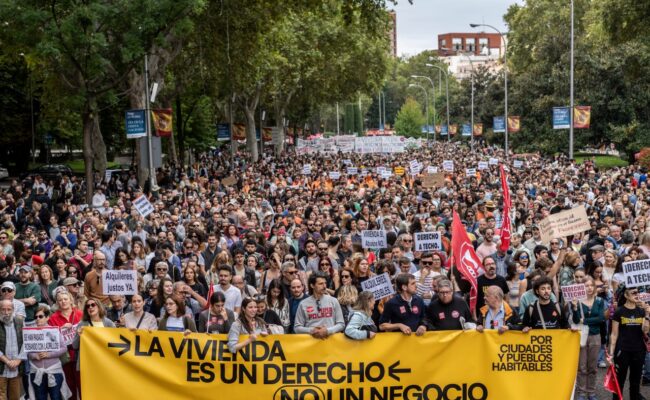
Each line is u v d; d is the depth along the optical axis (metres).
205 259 17.16
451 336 10.01
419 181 33.94
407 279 10.62
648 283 11.16
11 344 11.09
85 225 20.14
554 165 53.56
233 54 46.09
